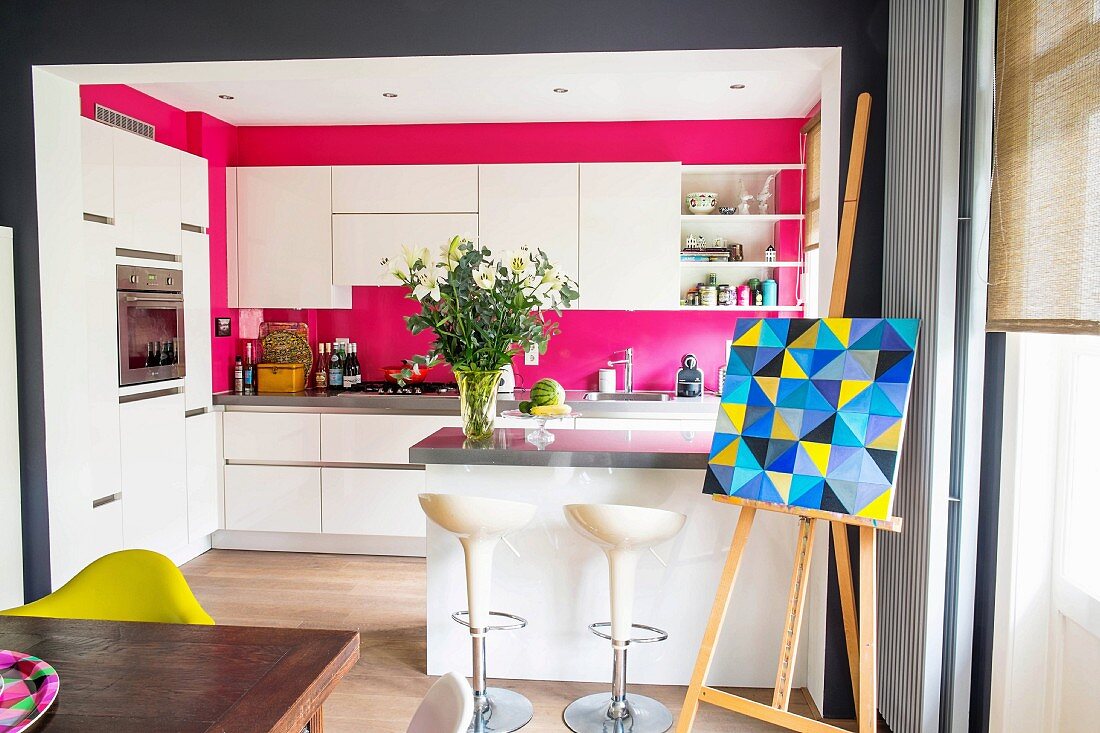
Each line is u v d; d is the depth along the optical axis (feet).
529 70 10.32
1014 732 7.52
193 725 4.31
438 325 10.29
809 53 9.55
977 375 7.63
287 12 10.07
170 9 10.23
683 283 17.15
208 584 14.19
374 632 12.05
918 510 8.12
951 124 7.48
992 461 7.88
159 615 6.70
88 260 12.07
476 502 8.73
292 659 5.18
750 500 8.07
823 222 10.05
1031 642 7.45
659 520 8.64
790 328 8.50
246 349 17.21
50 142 10.81
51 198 10.84
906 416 8.02
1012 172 7.14
